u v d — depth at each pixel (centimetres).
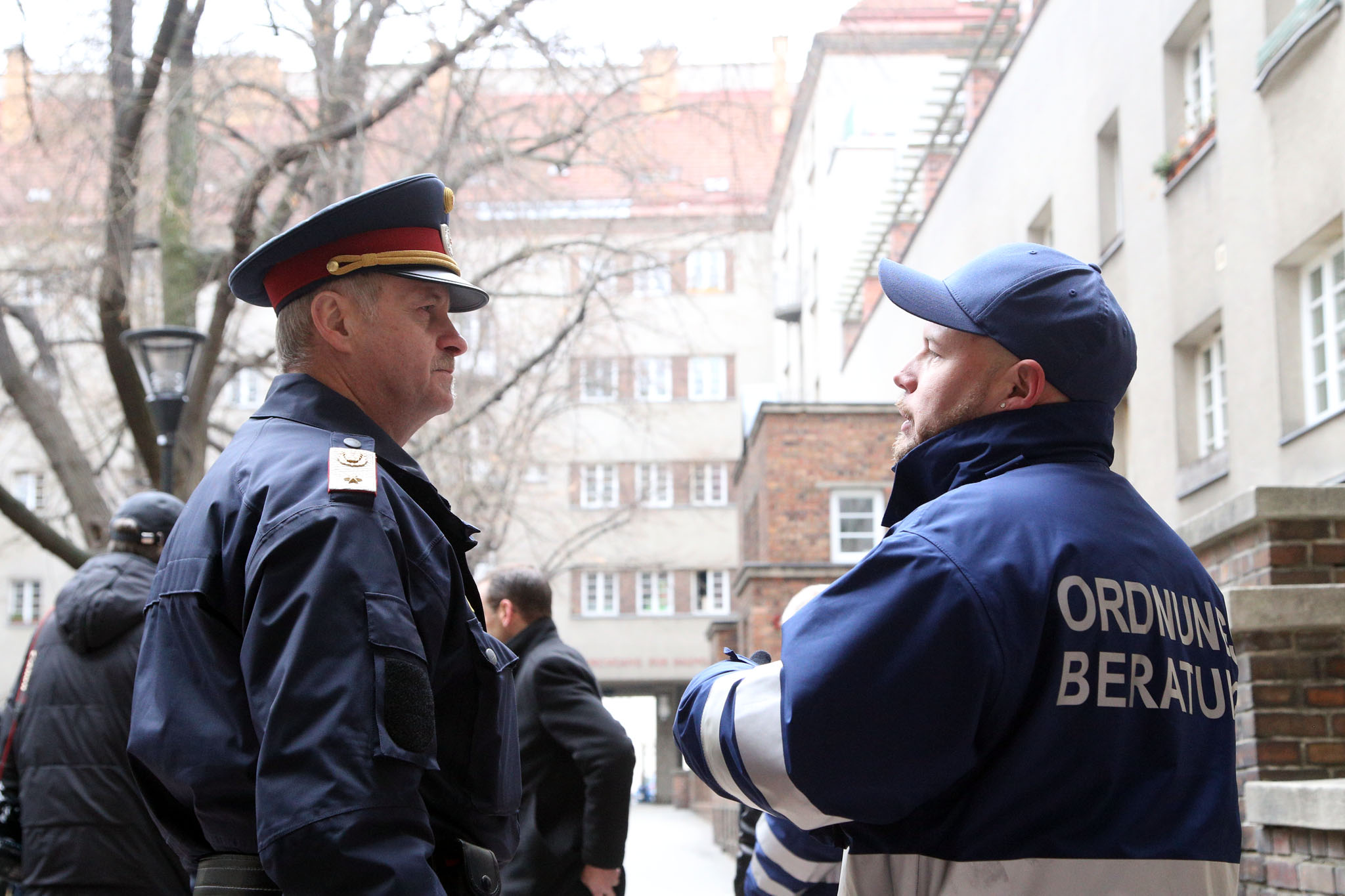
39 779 411
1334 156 989
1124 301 1467
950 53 2312
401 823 188
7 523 3209
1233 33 1176
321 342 235
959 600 186
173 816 218
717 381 4638
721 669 215
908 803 187
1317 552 534
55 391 1293
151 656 212
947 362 220
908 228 2880
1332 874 429
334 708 188
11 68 1078
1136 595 197
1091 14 1552
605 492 4553
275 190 1388
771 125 1407
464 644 220
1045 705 187
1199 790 196
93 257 1138
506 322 1636
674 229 1766
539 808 465
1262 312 1116
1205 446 1310
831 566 2180
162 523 444
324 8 1159
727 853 2241
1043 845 185
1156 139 1365
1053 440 214
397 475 224
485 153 1264
